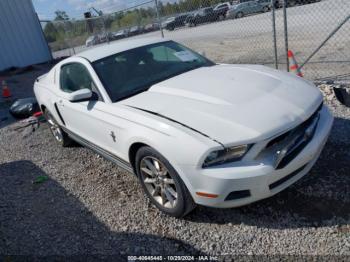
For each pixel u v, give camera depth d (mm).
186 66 4094
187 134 2613
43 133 6320
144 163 3156
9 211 3787
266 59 8820
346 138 3906
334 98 5031
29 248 3092
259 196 2582
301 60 7938
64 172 4551
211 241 2779
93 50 4336
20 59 16047
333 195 3008
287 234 2686
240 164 2504
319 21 13188
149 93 3463
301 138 2713
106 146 3756
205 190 2596
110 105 3467
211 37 14820
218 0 9977
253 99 2895
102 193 3826
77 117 4098
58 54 18516
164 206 3135
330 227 2666
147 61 4023
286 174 2613
